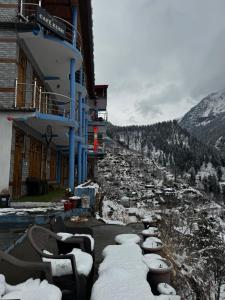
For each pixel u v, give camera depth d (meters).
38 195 14.45
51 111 19.41
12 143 11.83
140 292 2.95
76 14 15.47
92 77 28.02
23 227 8.15
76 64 15.56
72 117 14.45
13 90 11.61
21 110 11.45
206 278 8.05
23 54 13.23
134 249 4.59
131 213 16.03
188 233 10.25
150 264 3.98
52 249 5.49
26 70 13.73
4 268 4.44
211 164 148.50
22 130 13.33
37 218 8.43
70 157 14.41
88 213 10.63
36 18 11.81
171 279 5.51
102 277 3.37
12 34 11.84
